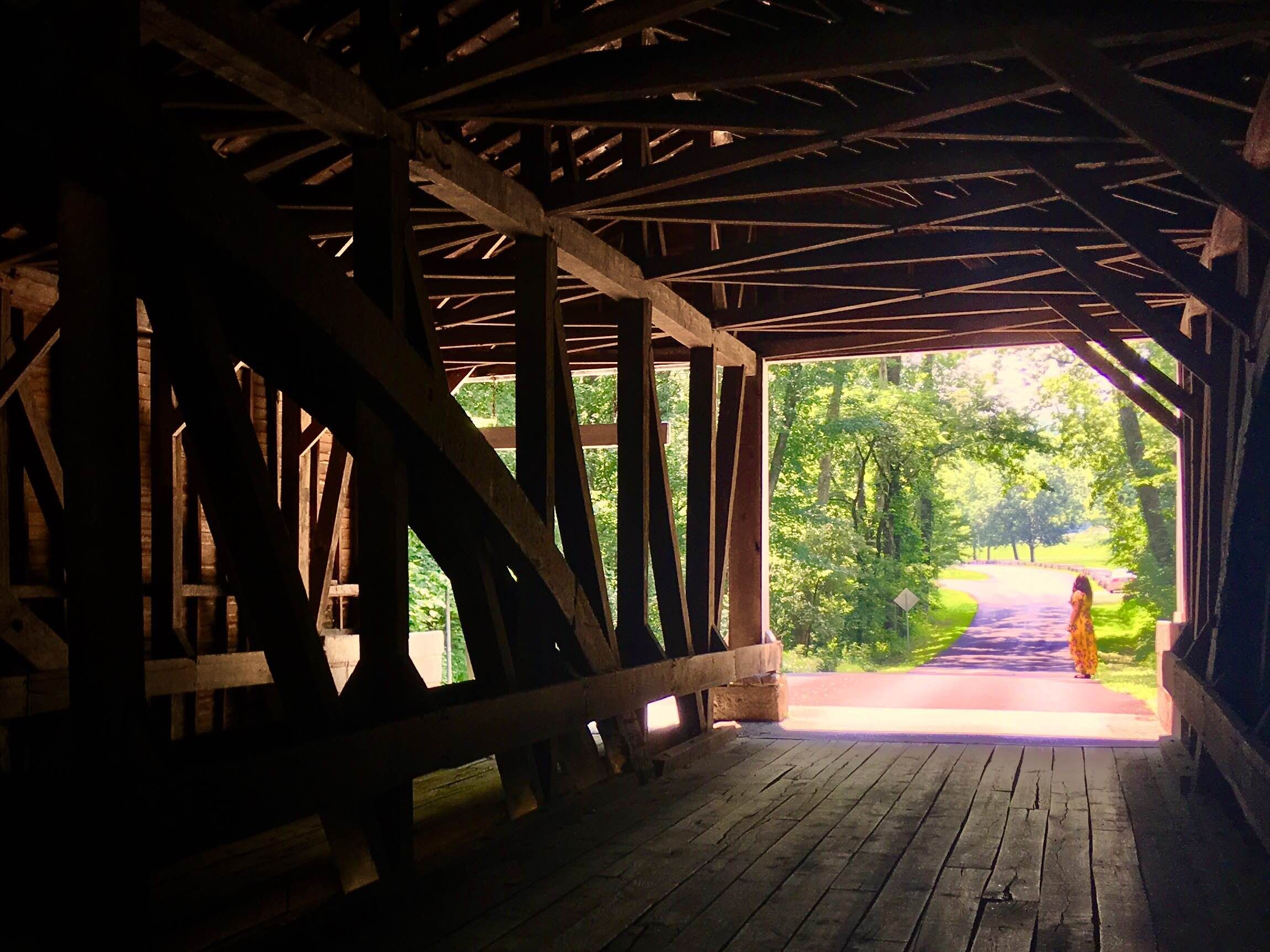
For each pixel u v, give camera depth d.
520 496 5.28
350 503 11.29
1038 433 28.22
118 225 3.11
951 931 3.90
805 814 5.91
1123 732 9.23
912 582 30.08
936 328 9.55
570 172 6.04
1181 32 3.82
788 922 4.01
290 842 5.16
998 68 5.00
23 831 2.94
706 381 8.55
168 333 3.44
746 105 4.91
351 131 4.35
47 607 7.82
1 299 7.52
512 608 5.70
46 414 7.93
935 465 30.42
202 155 3.29
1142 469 26.47
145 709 3.12
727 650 8.72
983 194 6.30
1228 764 5.06
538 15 5.17
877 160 5.64
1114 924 3.98
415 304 4.59
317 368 4.22
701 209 6.43
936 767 7.46
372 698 4.36
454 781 7.09
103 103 2.97
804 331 9.94
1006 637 30.91
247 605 3.73
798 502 27.38
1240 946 3.74
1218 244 6.26
